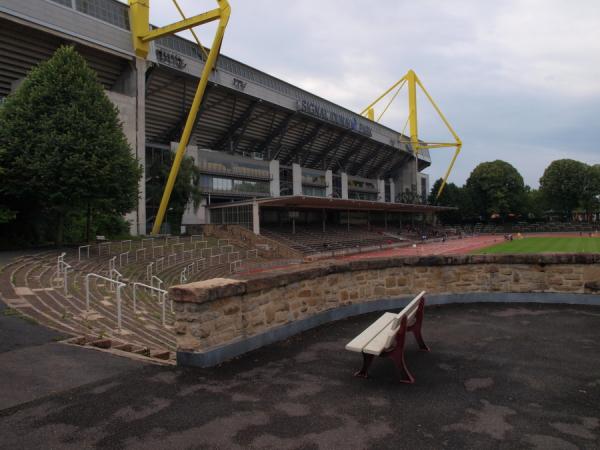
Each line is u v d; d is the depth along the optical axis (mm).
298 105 65500
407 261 8594
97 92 24891
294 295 6664
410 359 5387
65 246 24953
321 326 7074
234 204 47500
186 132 39688
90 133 23438
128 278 19078
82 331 7434
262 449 3158
